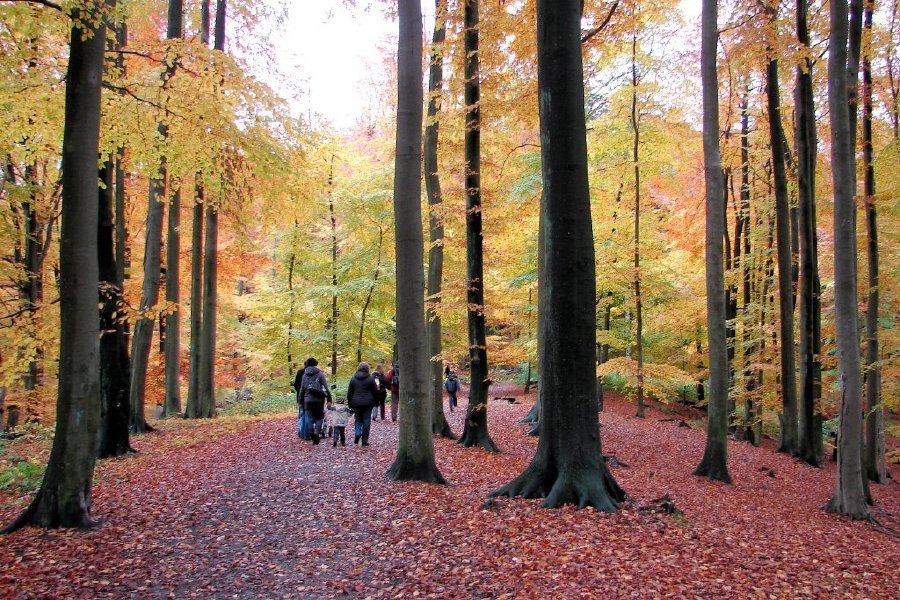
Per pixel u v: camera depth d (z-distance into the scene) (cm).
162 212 1288
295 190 1353
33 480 798
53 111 778
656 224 1975
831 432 2156
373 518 631
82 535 569
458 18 1123
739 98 1784
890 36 1298
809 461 1512
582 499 653
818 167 1762
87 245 608
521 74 1161
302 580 484
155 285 1271
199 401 1556
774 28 1212
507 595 442
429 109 1251
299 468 881
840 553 657
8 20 639
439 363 1252
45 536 558
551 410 699
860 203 1395
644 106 1694
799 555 608
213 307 1554
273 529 607
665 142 1753
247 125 1015
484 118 1162
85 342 607
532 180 1642
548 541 546
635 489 908
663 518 638
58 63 774
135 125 880
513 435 1380
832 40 952
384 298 2223
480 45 1099
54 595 441
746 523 750
